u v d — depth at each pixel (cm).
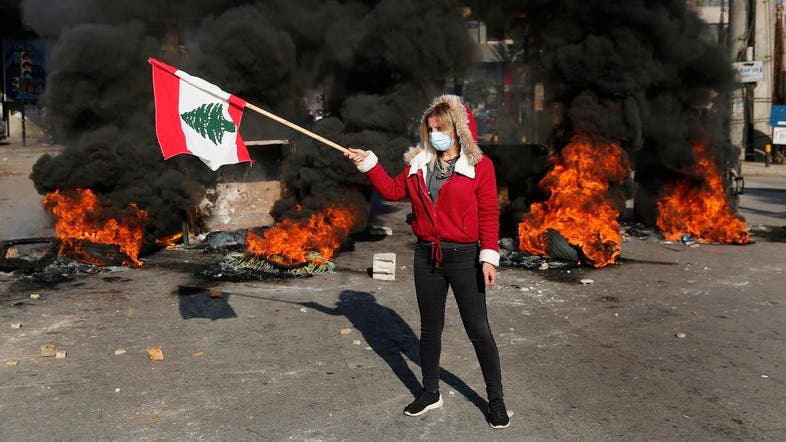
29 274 726
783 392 436
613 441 370
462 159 373
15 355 495
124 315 592
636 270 777
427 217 382
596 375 464
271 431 380
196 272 749
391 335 546
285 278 730
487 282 374
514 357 499
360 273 757
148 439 370
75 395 427
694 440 371
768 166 2258
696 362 489
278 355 498
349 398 425
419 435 376
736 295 672
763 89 2408
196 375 460
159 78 451
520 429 384
